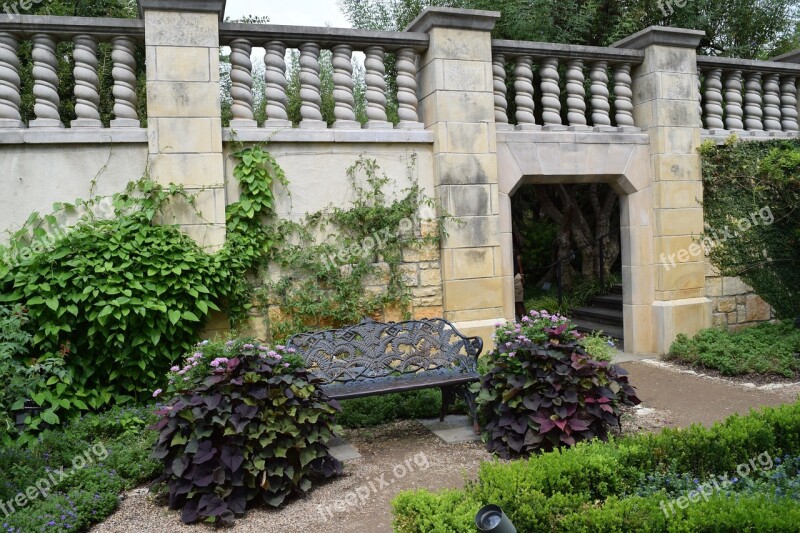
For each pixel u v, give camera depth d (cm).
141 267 544
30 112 883
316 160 637
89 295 523
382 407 568
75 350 523
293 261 621
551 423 442
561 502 308
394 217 653
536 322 486
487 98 679
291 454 404
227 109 1048
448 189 662
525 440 449
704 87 847
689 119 784
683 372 706
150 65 570
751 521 283
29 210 553
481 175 676
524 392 459
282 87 636
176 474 375
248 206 600
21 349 456
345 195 647
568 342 468
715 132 821
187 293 558
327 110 1120
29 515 363
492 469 338
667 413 558
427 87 679
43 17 555
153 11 571
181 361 568
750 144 814
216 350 404
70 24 563
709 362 711
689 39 775
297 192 630
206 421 381
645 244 782
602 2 1024
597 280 1138
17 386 442
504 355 465
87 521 371
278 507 394
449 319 664
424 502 306
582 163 742
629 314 794
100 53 957
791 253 846
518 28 944
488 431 492
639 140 772
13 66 563
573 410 447
